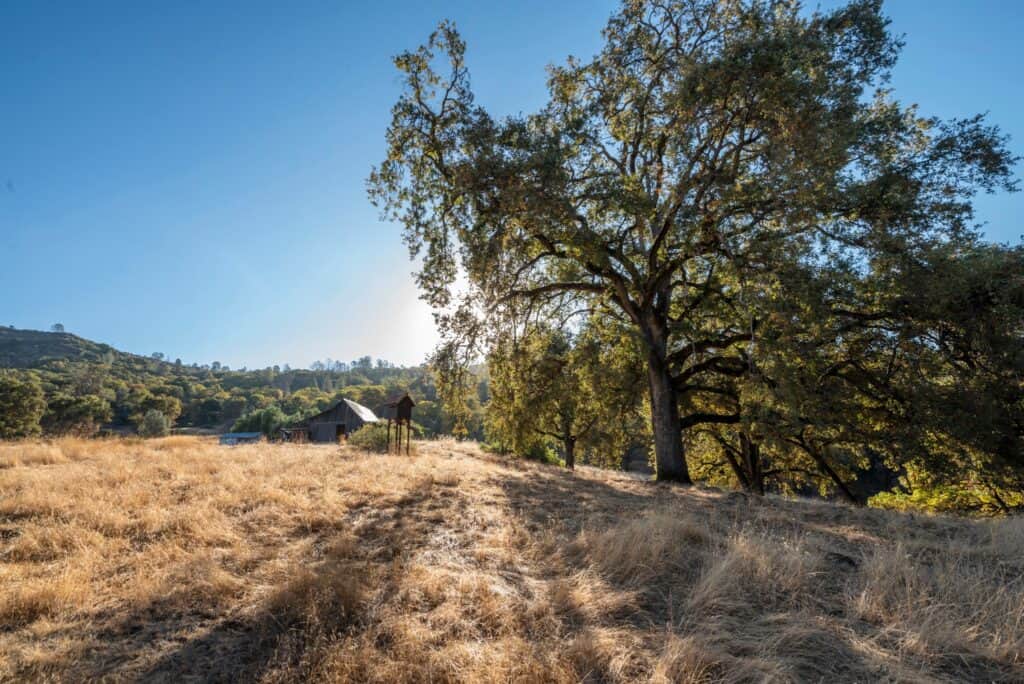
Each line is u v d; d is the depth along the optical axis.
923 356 12.44
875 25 12.35
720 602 3.84
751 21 11.55
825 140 10.14
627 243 14.29
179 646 3.13
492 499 7.54
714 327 15.48
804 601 3.95
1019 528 6.27
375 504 6.82
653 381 14.29
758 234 11.50
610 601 3.83
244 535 5.30
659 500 8.60
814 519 7.56
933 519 7.72
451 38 12.14
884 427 14.32
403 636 3.19
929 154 13.37
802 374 11.94
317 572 4.11
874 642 3.29
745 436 19.92
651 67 14.24
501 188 11.45
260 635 3.27
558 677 2.78
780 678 2.79
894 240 11.58
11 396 66.25
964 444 12.16
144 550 4.75
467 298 13.99
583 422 20.19
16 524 5.27
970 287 10.90
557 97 15.25
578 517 6.65
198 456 10.44
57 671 2.81
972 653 3.14
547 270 16.69
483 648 3.10
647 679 2.84
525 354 15.23
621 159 15.86
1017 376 11.18
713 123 12.33
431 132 12.86
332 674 2.76
